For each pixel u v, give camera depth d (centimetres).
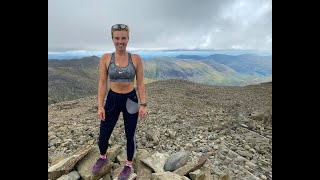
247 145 655
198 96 1385
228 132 734
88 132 634
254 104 1189
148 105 1055
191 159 494
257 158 600
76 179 383
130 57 339
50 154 505
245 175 499
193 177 405
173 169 416
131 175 390
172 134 647
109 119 355
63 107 1110
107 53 342
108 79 349
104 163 388
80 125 721
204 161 438
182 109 1003
